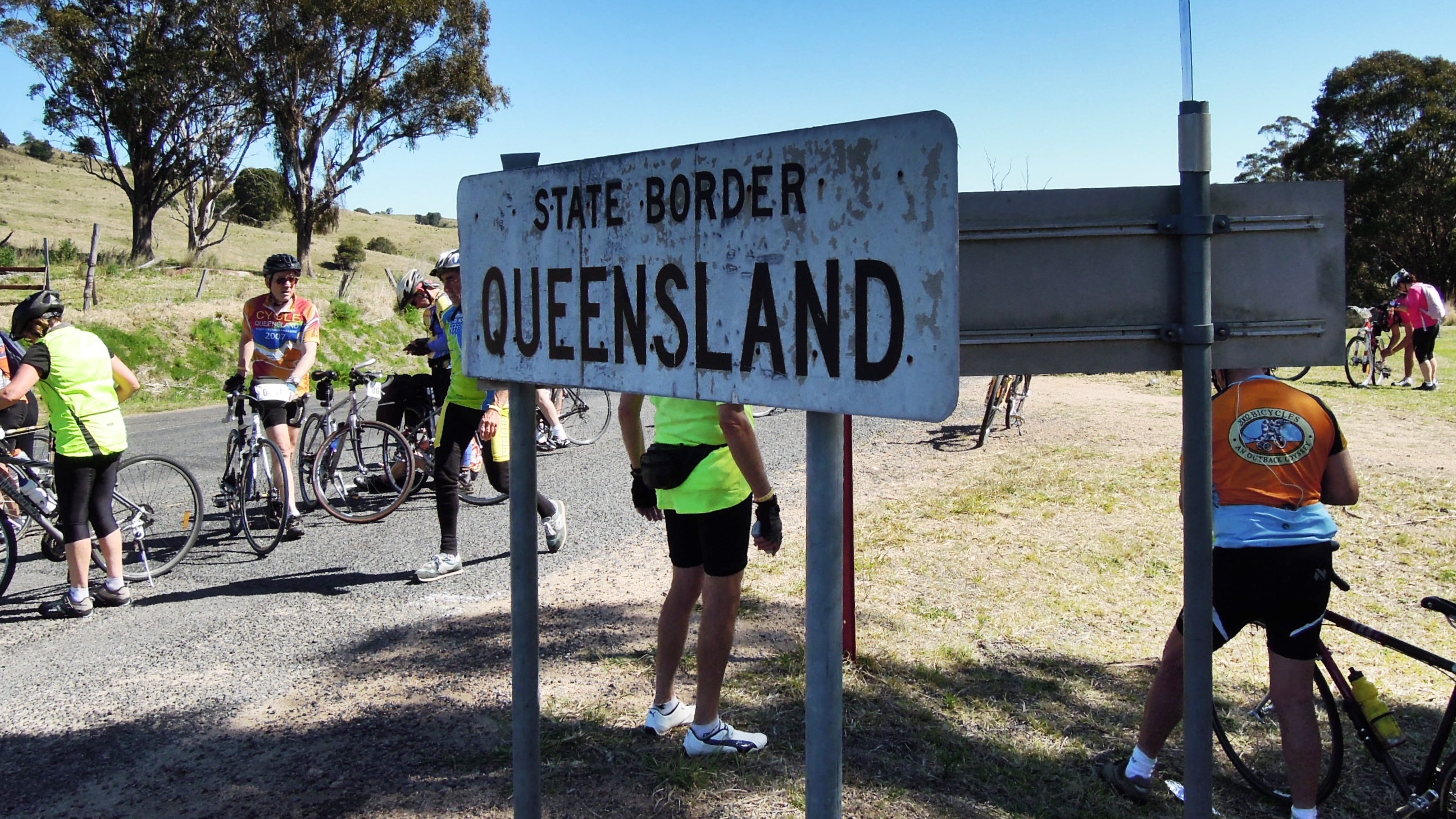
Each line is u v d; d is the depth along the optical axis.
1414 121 46.56
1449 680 4.25
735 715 3.79
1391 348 14.15
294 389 6.64
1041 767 3.49
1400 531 6.43
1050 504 7.23
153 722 3.84
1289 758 3.13
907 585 5.41
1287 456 3.00
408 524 7.16
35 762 3.53
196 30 37.00
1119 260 1.96
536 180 2.19
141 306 19.45
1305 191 1.97
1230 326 1.98
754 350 1.74
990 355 1.96
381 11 35.97
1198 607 2.04
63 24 35.56
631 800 3.19
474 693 4.03
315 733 3.71
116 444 5.22
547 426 10.19
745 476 3.16
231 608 5.27
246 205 74.50
